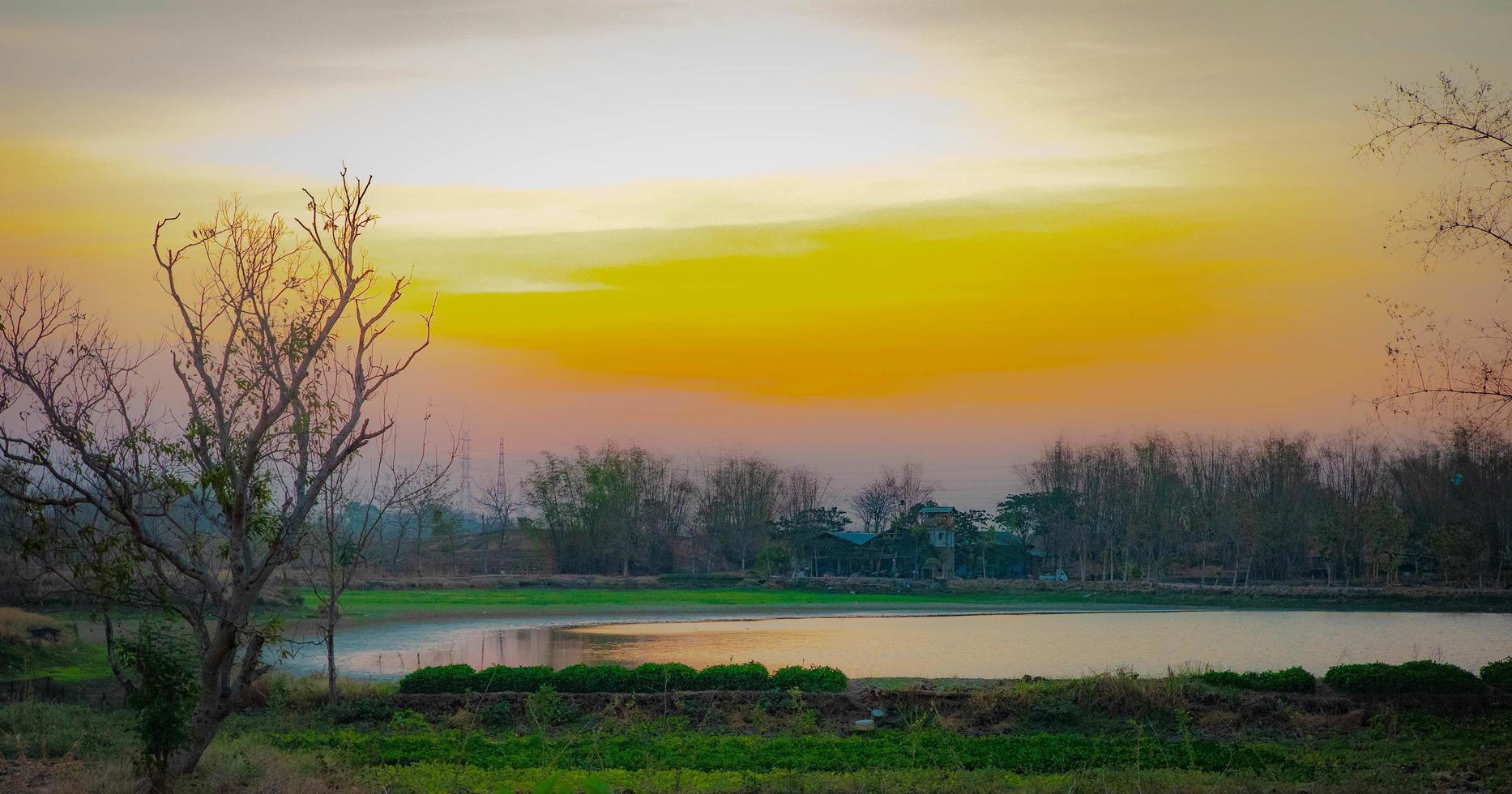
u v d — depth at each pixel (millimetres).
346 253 20438
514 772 22453
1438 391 24297
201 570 19547
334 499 32562
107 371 19250
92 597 19953
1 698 31766
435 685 32031
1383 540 115188
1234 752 24156
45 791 19281
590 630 68000
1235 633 65125
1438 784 20547
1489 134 23719
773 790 20500
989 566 145250
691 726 29438
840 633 66000
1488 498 105562
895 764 23484
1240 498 132500
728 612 87938
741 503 150125
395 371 21141
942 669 44844
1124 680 29875
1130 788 20328
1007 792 20156
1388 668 30844
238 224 20359
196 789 18672
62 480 18219
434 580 112125
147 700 17750
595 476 137750
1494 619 79500
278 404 19172
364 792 19812
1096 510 143375
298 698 31516
